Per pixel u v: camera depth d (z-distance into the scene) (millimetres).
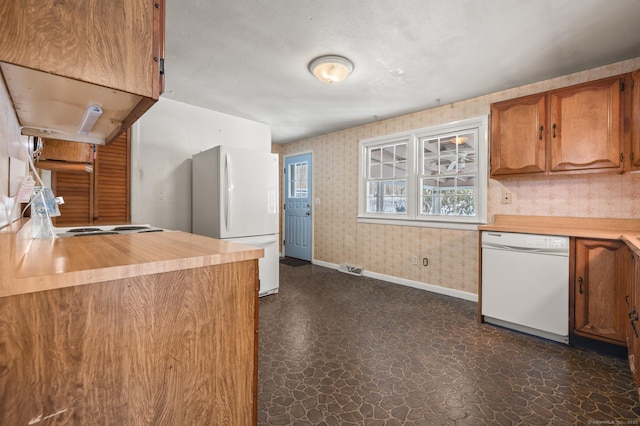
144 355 763
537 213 2766
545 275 2229
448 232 3393
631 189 2332
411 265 3719
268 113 3719
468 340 2266
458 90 2947
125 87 817
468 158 3311
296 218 5430
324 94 3076
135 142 3107
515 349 2123
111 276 694
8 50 663
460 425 1405
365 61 2363
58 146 2074
